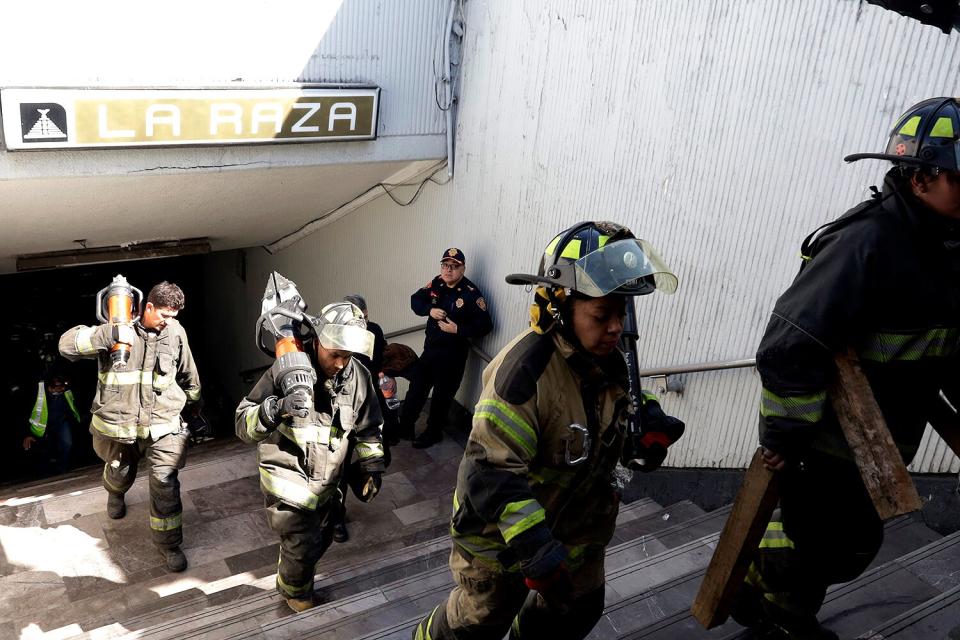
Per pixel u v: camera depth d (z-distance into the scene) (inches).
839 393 78.2
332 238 351.6
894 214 76.0
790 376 79.0
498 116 245.1
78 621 181.3
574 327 75.2
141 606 187.2
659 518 188.9
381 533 218.8
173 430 194.5
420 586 155.9
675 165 185.6
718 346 182.1
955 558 125.6
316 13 230.4
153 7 205.9
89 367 469.7
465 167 265.0
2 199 220.8
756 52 162.6
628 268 71.9
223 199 276.5
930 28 132.5
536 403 75.4
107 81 205.0
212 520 223.5
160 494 194.4
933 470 146.5
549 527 83.3
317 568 199.0
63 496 233.3
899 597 117.4
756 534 88.7
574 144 215.6
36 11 191.3
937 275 75.7
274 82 229.8
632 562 154.6
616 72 198.4
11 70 192.5
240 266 460.4
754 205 168.1
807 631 98.7
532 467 79.9
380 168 278.5
